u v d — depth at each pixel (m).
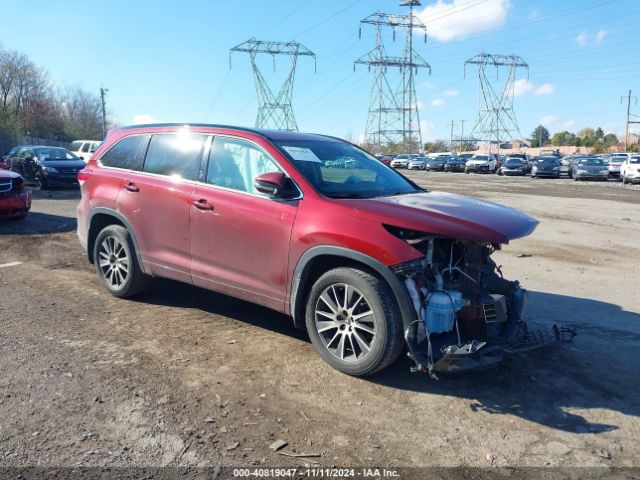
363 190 4.71
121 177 5.73
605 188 26.81
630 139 105.75
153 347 4.59
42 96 60.28
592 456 3.18
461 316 4.05
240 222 4.64
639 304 6.25
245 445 3.19
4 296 5.95
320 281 4.18
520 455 3.17
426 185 27.48
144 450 3.11
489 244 4.15
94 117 82.38
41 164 18.59
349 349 4.16
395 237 3.85
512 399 3.85
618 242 10.40
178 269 5.21
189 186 5.11
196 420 3.45
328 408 3.66
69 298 5.93
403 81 72.44
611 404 3.82
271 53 57.31
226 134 5.07
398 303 3.83
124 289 5.76
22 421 3.37
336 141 5.60
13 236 9.44
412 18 69.38
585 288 6.94
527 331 4.47
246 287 4.69
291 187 4.47
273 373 4.16
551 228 12.17
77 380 3.93
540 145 121.19
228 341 4.77
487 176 41.50
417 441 3.29
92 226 6.09
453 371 3.71
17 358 4.29
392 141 75.00
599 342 4.98
